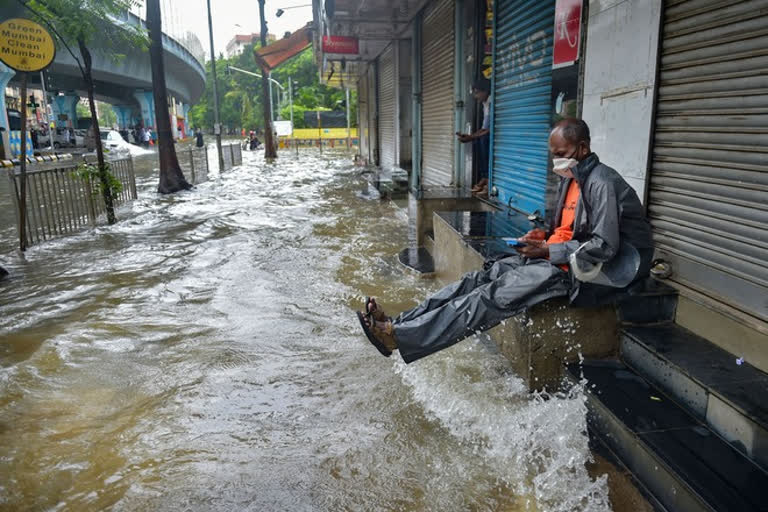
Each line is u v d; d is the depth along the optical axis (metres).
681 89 3.37
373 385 3.67
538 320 3.29
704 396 2.62
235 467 2.84
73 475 2.80
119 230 9.19
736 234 2.99
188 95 61.81
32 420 3.31
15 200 7.71
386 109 17.38
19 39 7.20
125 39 10.16
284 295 5.58
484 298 3.12
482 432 3.09
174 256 7.32
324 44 13.39
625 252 2.97
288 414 3.34
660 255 3.59
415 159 11.56
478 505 2.53
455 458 2.88
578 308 3.31
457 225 5.44
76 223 9.18
